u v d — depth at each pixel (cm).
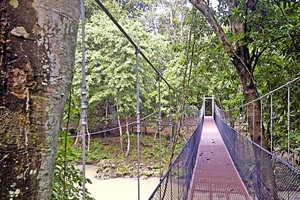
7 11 39
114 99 942
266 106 401
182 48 470
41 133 41
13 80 39
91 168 916
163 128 1005
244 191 325
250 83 336
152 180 819
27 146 39
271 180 215
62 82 44
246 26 345
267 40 318
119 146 1021
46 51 42
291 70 367
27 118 39
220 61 448
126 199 661
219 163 482
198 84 909
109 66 893
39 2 41
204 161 499
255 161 277
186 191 296
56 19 43
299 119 342
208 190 331
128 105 935
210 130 1002
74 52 47
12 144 38
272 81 389
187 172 317
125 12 1209
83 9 72
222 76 497
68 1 45
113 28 896
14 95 39
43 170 41
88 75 891
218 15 418
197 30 443
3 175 37
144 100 990
